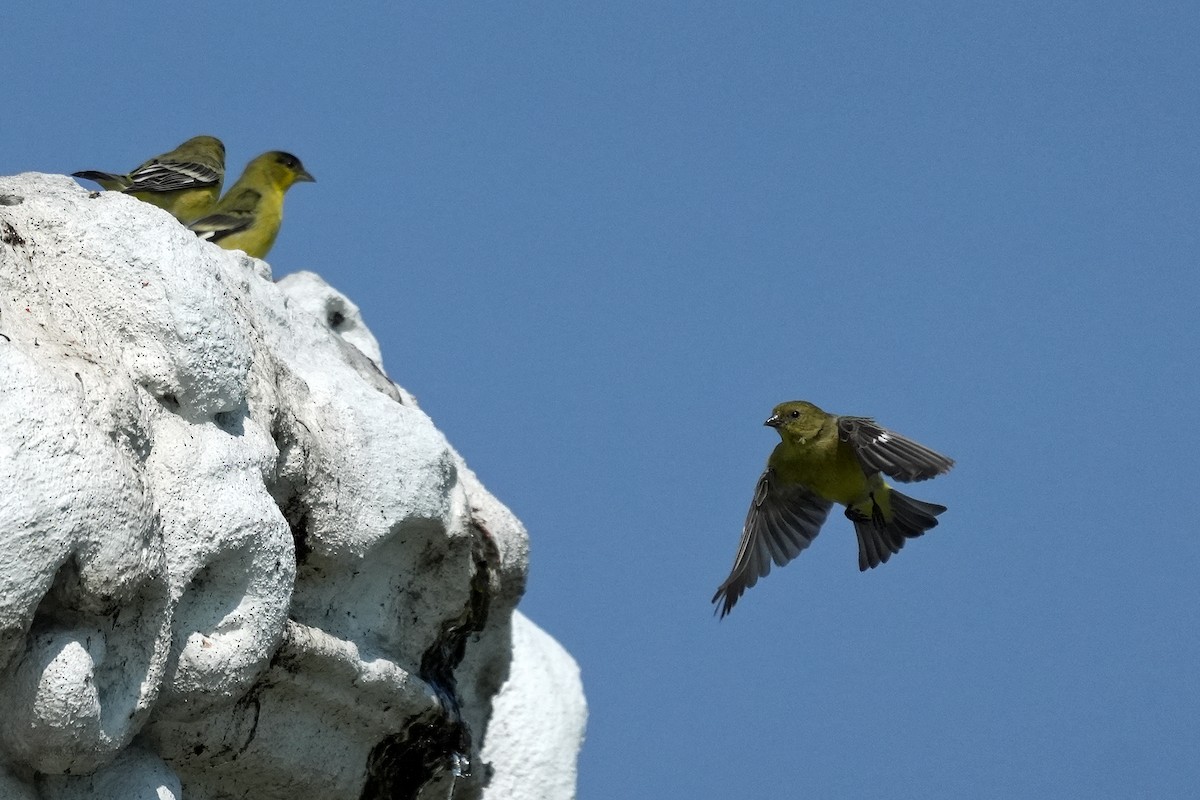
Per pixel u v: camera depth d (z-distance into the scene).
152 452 9.47
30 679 8.47
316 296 14.16
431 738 12.05
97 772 9.48
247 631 9.68
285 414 10.84
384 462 11.45
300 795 11.38
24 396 8.39
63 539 8.31
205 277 9.96
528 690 15.00
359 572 11.55
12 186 10.41
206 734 10.49
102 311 9.65
